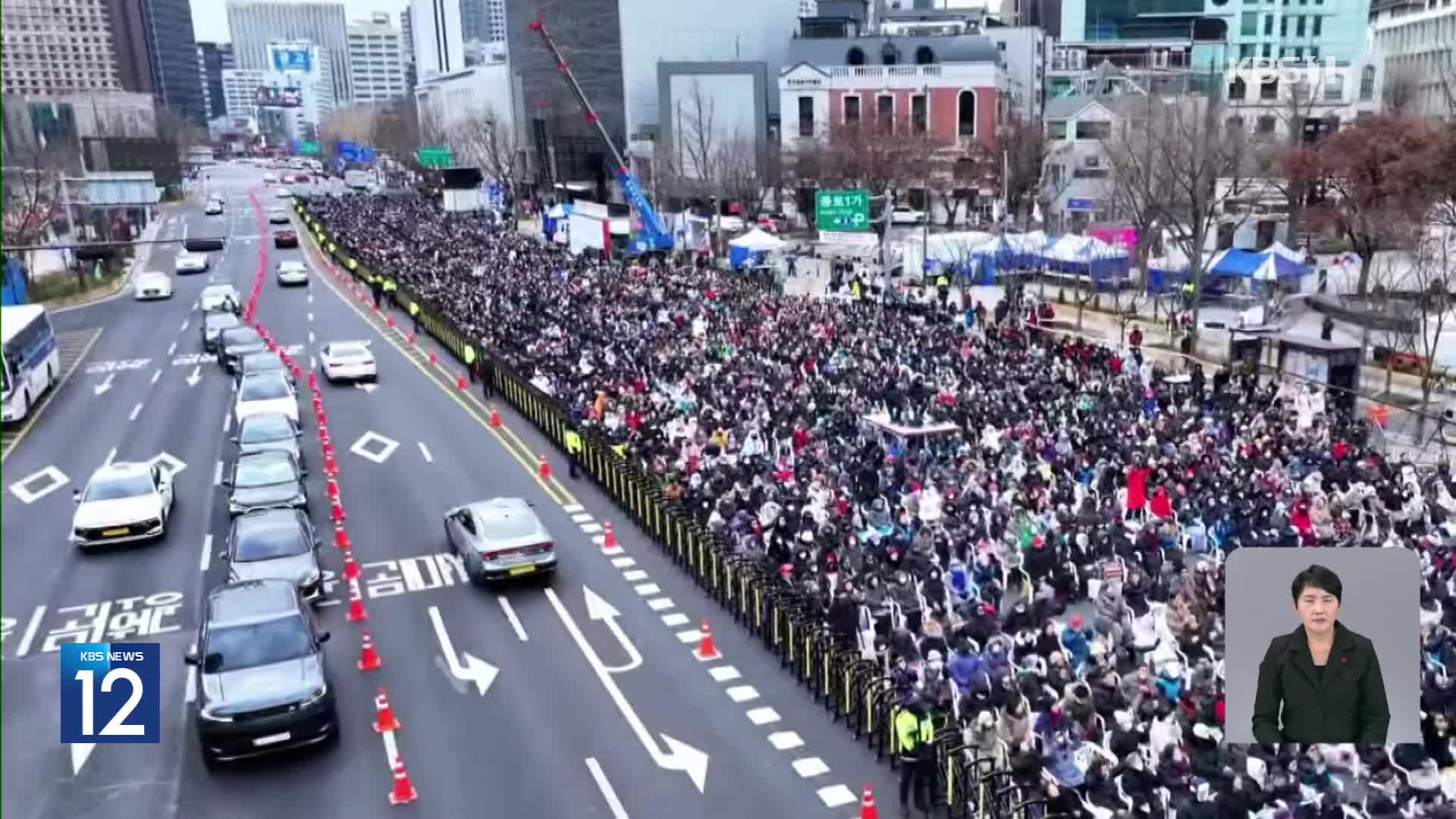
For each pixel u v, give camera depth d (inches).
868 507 928.3
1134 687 663.1
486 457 1267.2
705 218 3444.9
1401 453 1118.4
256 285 2659.9
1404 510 904.3
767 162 3563.0
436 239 3112.7
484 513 913.5
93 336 2032.5
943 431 1069.1
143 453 1286.9
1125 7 5039.4
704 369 1456.7
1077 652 697.0
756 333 1679.4
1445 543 816.3
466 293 2123.5
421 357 1828.2
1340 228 2266.2
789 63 3821.4
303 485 1058.1
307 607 732.0
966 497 926.4
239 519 886.4
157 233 3882.9
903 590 759.7
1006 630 742.5
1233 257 1977.1
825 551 808.9
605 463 1122.7
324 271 2883.9
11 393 1396.4
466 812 594.9
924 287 2255.2
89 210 3321.9
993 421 1147.9
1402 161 2031.3
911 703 604.4
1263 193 2442.2
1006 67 3809.1
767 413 1217.4
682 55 4407.0
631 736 670.5
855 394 1285.7
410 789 606.2
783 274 2664.9
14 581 910.4
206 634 668.7
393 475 1197.7
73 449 1309.1
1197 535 869.2
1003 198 2802.7
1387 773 546.9
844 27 3983.8
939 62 3663.9
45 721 689.6
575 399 1320.1
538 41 4736.7
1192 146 2331.4
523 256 2701.8
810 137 3619.6
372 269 2517.2
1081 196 2918.3
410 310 2185.0
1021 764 578.6
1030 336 1676.9
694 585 899.4
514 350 1603.1
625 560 951.6
